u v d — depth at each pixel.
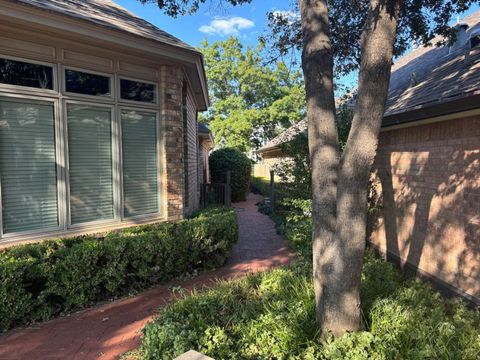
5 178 4.06
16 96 4.04
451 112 3.88
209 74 28.27
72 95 4.49
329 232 2.94
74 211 4.62
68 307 3.99
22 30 3.92
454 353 2.61
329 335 2.85
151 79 5.37
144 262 4.67
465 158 4.16
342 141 6.86
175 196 5.70
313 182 3.07
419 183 5.15
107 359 3.05
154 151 5.54
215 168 16.23
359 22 5.52
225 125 25.86
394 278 4.68
